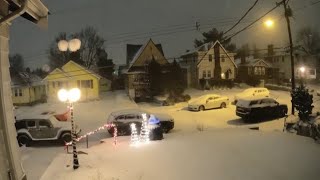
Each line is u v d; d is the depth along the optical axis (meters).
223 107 37.09
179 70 51.06
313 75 61.19
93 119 32.91
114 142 17.92
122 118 25.41
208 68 56.41
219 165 12.81
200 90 54.12
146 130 18.45
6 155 5.96
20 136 23.08
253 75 61.88
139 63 52.19
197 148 15.51
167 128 26.03
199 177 11.52
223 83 55.75
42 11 7.41
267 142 16.80
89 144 22.55
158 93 48.16
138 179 11.23
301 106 24.92
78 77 47.53
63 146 22.52
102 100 47.16
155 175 11.69
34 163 17.28
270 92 49.59
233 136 18.64
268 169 12.54
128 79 50.28
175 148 15.52
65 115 30.38
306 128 20.73
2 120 5.96
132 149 15.67
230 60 57.50
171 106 40.50
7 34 6.49
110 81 65.00
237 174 11.87
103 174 11.74
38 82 52.56
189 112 35.31
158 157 13.95
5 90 6.23
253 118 29.59
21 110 39.78
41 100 50.56
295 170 12.53
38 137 23.05
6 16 5.98
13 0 6.48
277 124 27.98
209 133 20.38
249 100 29.88
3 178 5.69
